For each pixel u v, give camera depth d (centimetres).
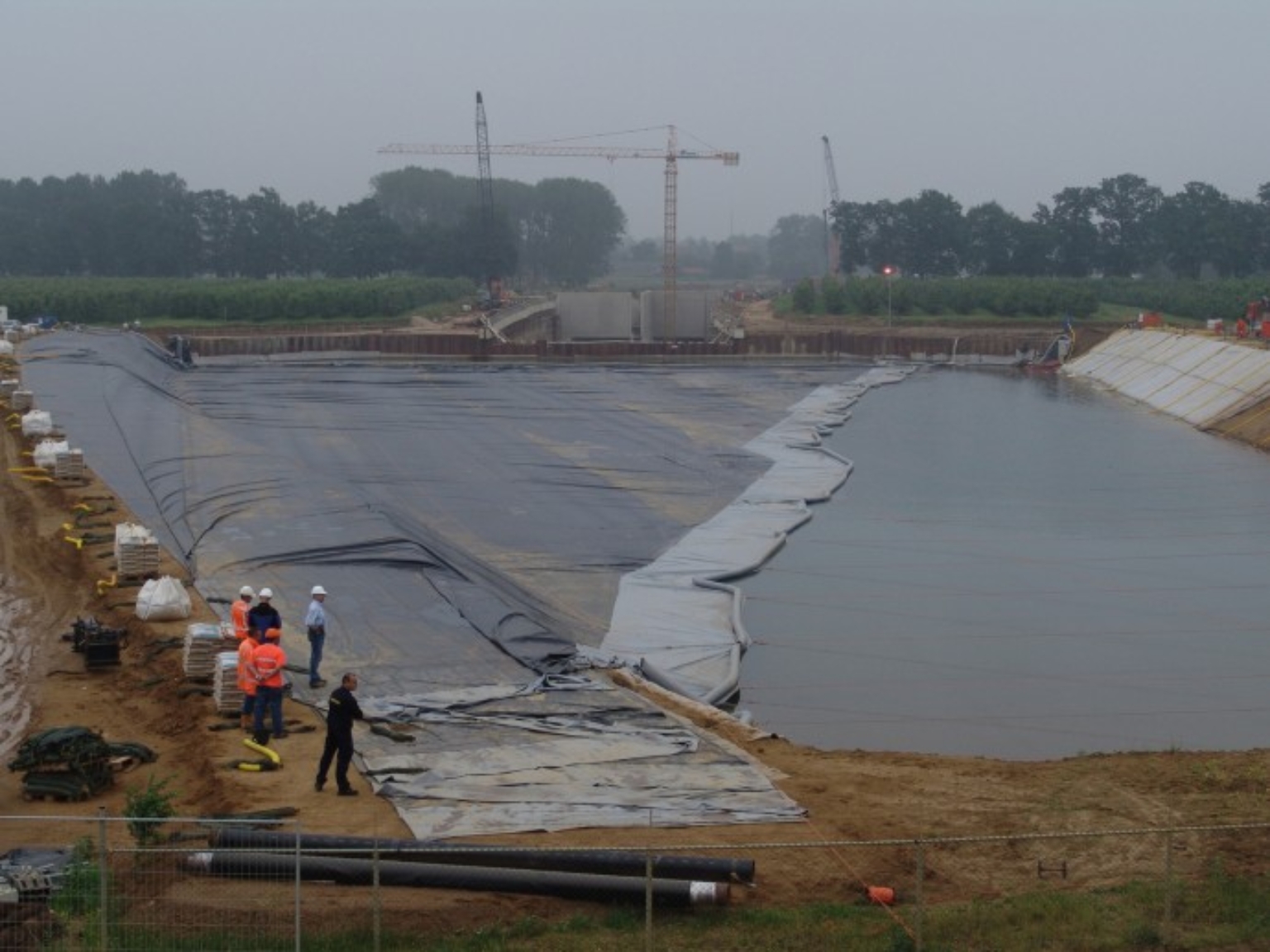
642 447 6550
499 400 8125
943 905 1803
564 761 2311
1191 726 3198
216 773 2250
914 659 3681
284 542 3906
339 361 11412
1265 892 1833
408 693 2755
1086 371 11169
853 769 2378
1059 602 4238
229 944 1631
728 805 2125
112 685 2802
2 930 1631
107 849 1717
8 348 7600
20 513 4203
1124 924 1744
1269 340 9438
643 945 1677
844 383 10050
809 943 1686
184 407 6869
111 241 19800
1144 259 18325
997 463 6706
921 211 19000
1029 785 2280
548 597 3947
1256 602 4244
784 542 4894
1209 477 6316
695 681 3353
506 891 1797
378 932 1616
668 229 19688
